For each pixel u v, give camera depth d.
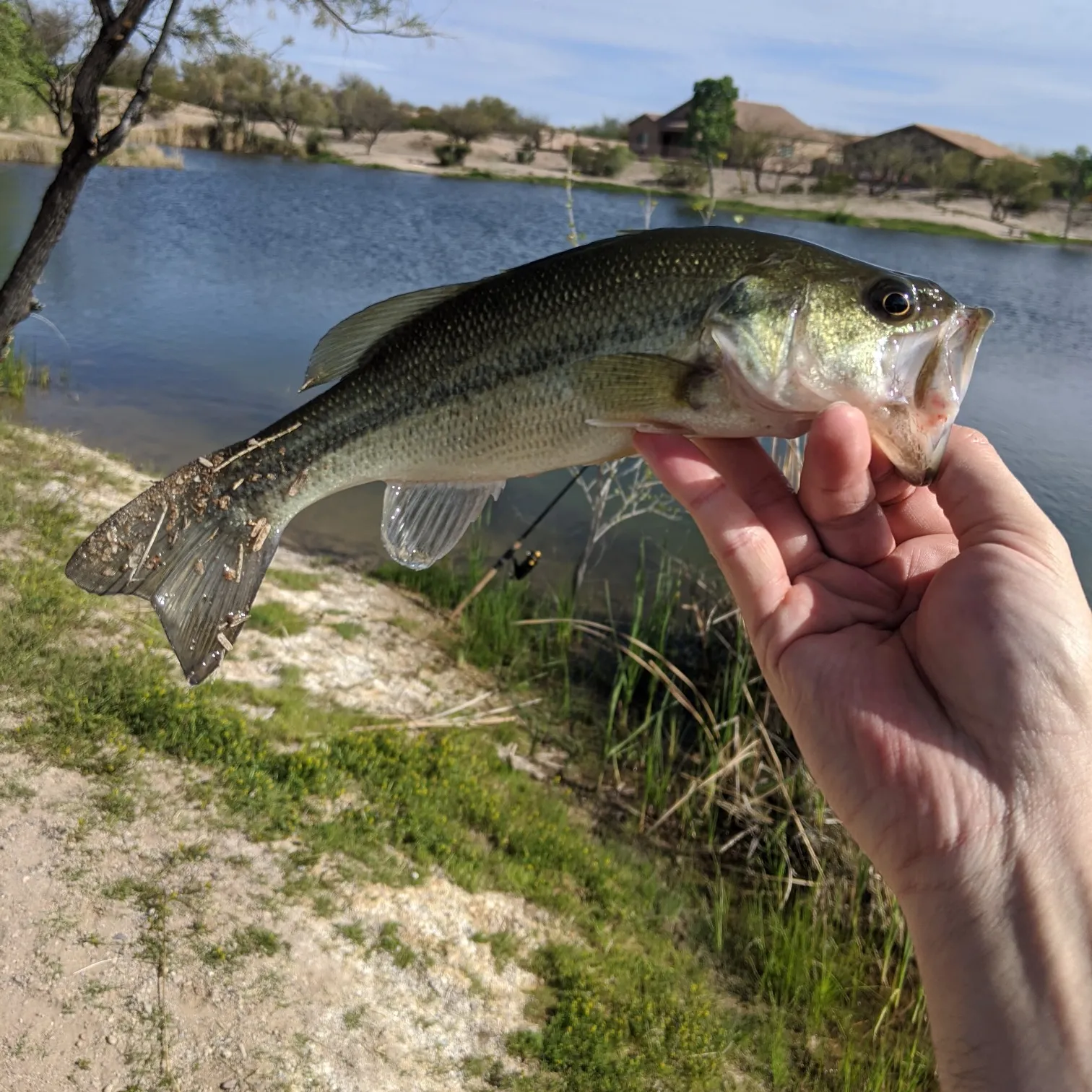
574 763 0.93
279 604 1.06
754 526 0.33
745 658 0.87
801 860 0.79
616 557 1.29
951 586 0.28
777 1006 0.68
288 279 3.01
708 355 0.35
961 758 0.26
